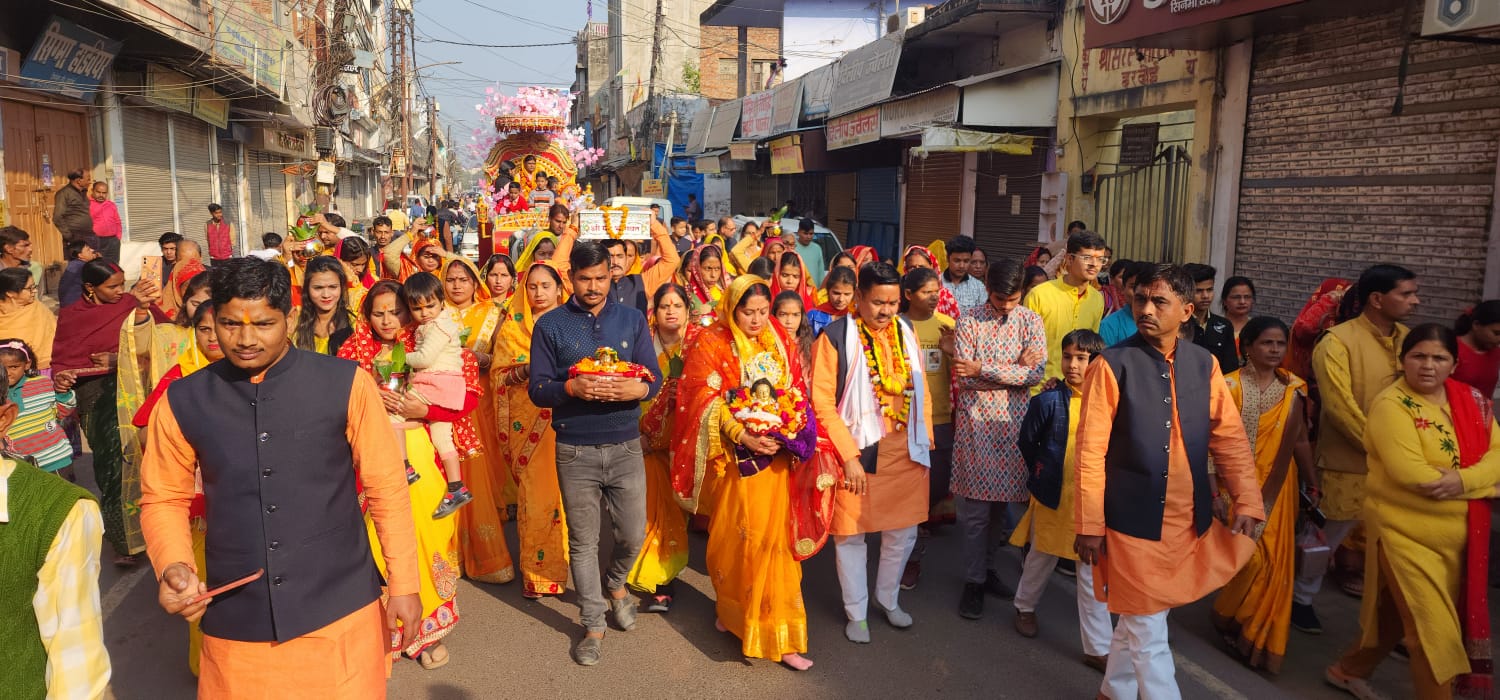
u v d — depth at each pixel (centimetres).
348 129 3669
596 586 465
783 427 431
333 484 280
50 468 528
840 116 1683
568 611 521
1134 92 1099
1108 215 1208
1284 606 444
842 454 455
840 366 474
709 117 2702
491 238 1426
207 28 1589
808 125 1945
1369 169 818
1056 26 1256
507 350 552
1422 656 389
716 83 3906
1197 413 373
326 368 282
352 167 4300
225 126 2077
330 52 2700
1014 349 527
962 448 521
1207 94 989
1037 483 466
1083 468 378
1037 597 488
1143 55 1080
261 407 270
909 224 1803
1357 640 426
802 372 492
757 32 3456
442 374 442
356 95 4019
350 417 286
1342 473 503
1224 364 548
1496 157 707
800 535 441
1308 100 878
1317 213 872
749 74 3475
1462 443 391
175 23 1421
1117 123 1216
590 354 457
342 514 283
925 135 1246
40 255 1363
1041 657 469
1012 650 477
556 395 448
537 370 461
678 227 1257
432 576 447
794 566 452
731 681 441
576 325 463
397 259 858
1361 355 493
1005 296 524
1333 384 493
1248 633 454
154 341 512
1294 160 897
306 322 511
